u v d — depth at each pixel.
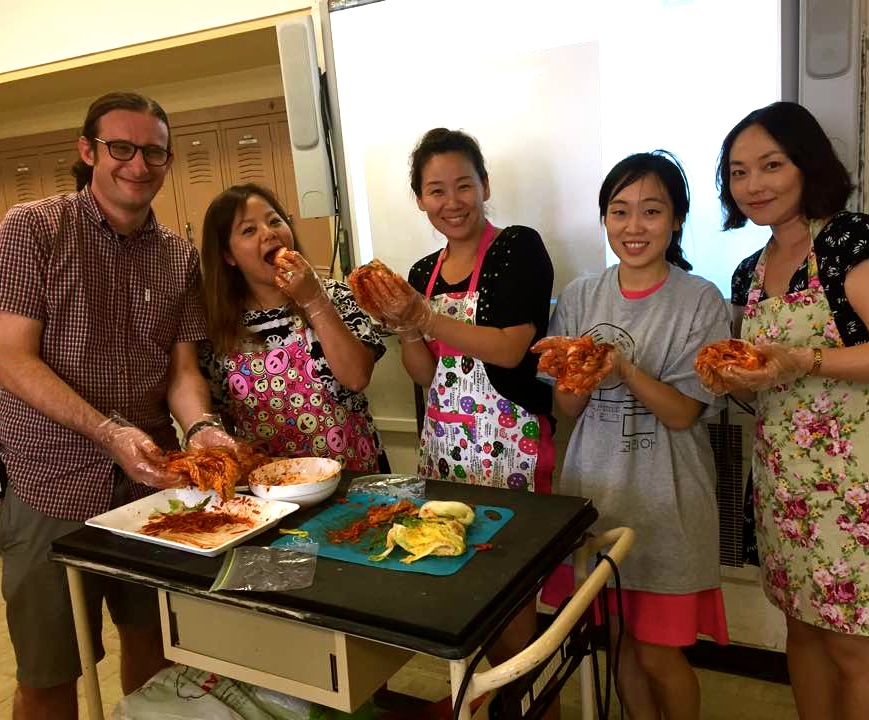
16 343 1.48
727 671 2.12
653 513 1.50
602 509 1.53
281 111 2.67
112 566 1.20
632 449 1.51
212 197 2.85
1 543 1.63
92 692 1.35
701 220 1.85
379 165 2.20
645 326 1.51
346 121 2.21
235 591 1.07
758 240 1.80
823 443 1.40
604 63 1.88
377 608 0.98
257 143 2.73
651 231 1.46
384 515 1.28
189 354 1.79
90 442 1.57
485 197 1.73
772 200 1.41
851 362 1.29
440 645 0.91
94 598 1.62
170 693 1.36
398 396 2.41
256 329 1.76
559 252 2.04
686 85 1.80
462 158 1.64
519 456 1.65
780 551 1.50
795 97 1.70
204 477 1.32
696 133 1.82
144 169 1.53
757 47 1.72
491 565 1.09
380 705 2.05
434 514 1.22
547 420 1.71
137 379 1.66
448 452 1.72
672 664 1.55
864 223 1.36
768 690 2.03
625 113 1.88
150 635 1.80
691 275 1.54
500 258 1.63
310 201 2.24
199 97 2.82
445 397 1.71
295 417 1.73
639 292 1.54
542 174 2.01
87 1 2.55
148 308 1.66
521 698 1.08
